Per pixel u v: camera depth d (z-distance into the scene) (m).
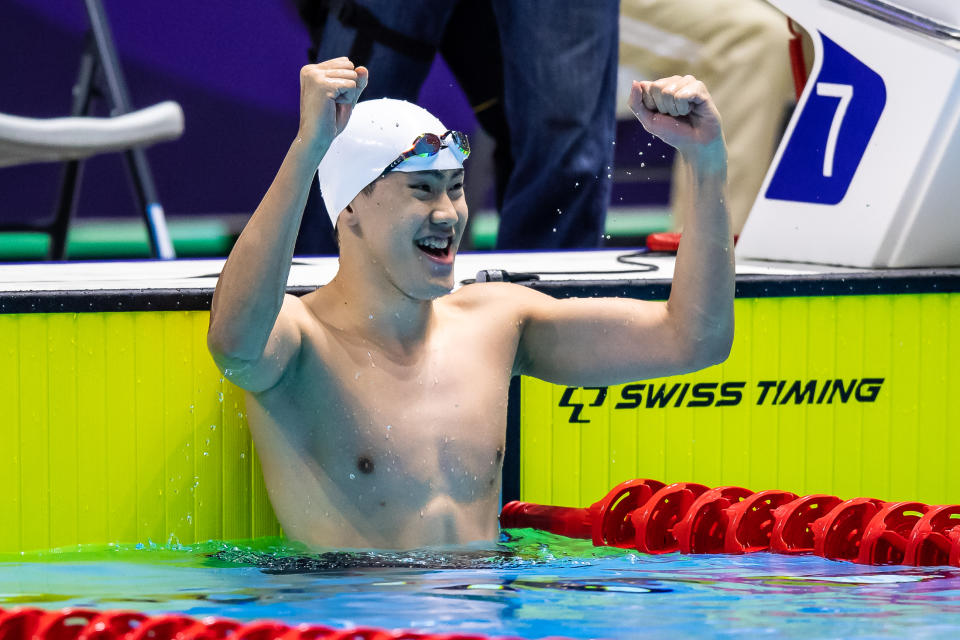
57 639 7.24
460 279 11.38
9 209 19.98
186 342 10.29
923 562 9.05
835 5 12.51
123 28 19.67
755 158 19.31
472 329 9.80
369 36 16.27
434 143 9.05
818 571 8.75
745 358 11.52
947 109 11.77
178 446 10.34
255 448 10.13
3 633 7.31
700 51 19.70
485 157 20.19
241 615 7.57
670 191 21.58
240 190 20.56
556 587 8.14
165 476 10.34
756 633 6.97
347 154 9.24
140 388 10.25
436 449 9.32
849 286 11.65
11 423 10.06
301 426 9.30
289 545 9.50
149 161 20.09
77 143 16.45
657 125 9.16
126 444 10.25
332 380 9.23
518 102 16.83
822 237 12.55
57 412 10.13
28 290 10.09
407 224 9.03
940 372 11.91
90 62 17.45
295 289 10.39
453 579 8.37
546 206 17.20
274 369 8.95
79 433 10.18
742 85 19.31
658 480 11.34
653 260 12.96
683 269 9.55
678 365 9.73
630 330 9.79
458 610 7.55
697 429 11.47
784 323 11.58
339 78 8.30
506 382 9.78
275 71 20.28
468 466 9.41
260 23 20.08
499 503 9.91
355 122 9.30
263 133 20.47
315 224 16.31
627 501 10.10
